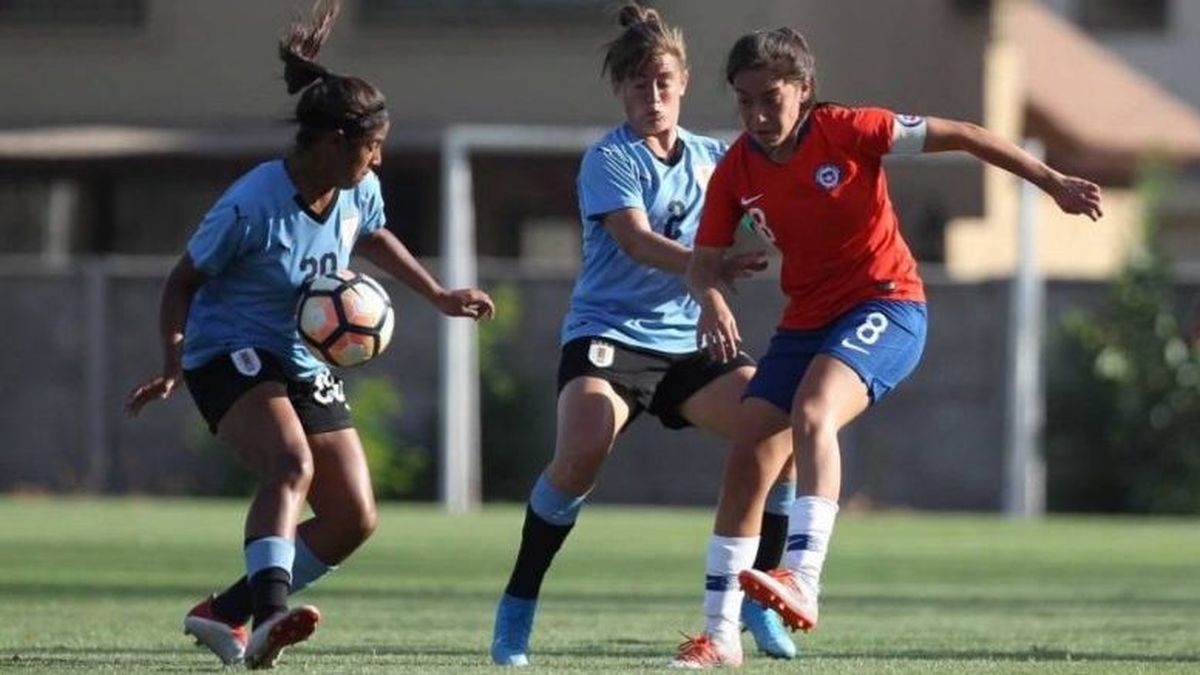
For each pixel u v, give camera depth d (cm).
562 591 4888
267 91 9469
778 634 3234
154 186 9588
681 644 3238
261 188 2967
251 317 3002
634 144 3152
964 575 5503
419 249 9400
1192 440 8531
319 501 3080
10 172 9619
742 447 2967
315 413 3056
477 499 8412
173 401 8719
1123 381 8544
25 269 8744
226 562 5538
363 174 2988
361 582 5066
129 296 8756
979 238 10681
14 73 9631
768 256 3069
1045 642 3631
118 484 8712
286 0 9444
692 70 8888
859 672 2927
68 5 9594
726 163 2945
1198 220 12494
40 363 8756
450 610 4300
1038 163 2912
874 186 2922
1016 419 8269
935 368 8494
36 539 6303
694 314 3184
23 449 8769
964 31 9425
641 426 8581
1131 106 12525
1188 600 4750
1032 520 8019
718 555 2997
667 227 3161
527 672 2880
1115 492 8600
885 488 8531
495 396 8500
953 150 2923
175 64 9525
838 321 2938
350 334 2997
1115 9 15738
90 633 3678
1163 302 8606
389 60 9438
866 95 9256
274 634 2770
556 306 8588
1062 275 8744
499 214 9438
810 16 8981
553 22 9356
